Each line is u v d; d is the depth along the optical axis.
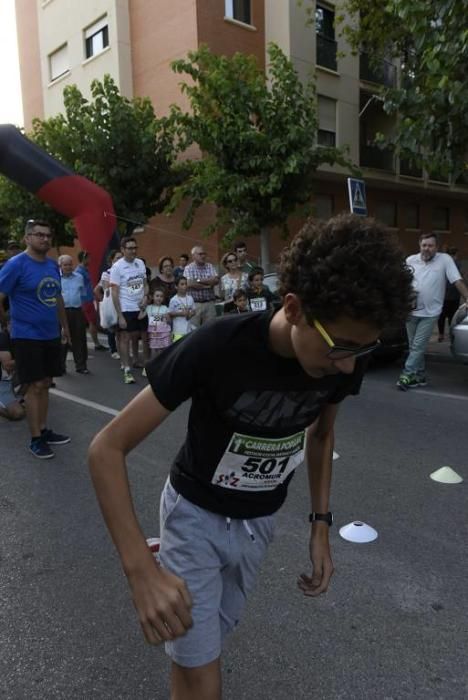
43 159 8.92
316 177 17.70
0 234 21.94
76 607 2.71
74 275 8.91
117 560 3.14
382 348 8.31
